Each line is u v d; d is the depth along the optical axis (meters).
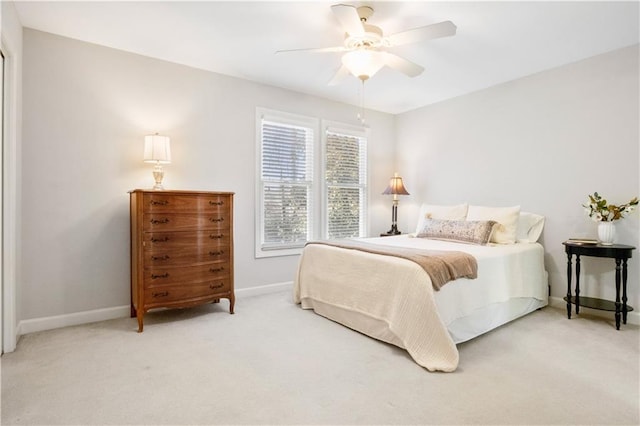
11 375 2.03
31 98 2.75
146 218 2.79
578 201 3.32
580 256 3.27
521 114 3.74
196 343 2.52
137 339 2.59
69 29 2.77
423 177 4.82
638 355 2.31
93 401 1.77
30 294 2.75
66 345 2.47
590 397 1.81
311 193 4.36
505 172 3.89
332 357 2.29
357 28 2.22
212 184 3.63
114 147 3.11
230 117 3.74
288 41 2.96
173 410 1.70
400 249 2.86
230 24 2.68
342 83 3.95
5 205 2.33
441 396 1.82
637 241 2.97
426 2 2.34
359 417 1.64
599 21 2.59
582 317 3.12
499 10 2.45
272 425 1.59
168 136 3.37
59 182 2.87
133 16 2.57
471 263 2.54
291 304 3.53
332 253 3.07
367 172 4.90
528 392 1.86
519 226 3.54
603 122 3.15
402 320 2.33
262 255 3.96
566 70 3.39
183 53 3.21
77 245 2.94
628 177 3.01
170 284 2.90
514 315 3.00
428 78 3.77
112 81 3.09
